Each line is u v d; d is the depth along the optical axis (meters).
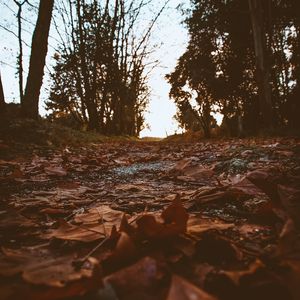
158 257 1.08
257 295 0.91
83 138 11.63
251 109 23.12
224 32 22.69
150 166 4.59
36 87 10.84
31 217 1.91
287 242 1.04
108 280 0.92
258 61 16.73
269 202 1.55
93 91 20.98
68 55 20.44
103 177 3.61
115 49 21.92
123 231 1.25
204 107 28.28
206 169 3.31
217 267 1.06
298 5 19.16
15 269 1.04
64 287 0.84
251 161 3.67
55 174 3.62
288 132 13.43
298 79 19.91
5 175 3.55
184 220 1.20
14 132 7.98
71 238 1.32
